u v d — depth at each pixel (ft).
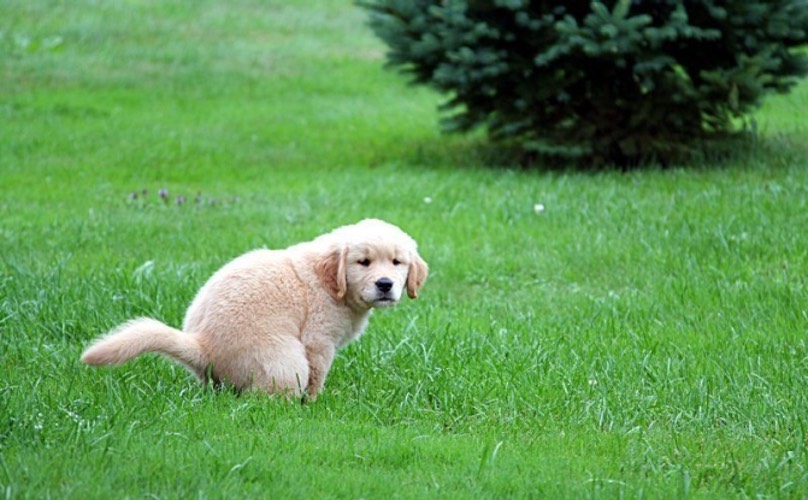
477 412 26.05
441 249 42.75
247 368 25.40
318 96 81.35
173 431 23.16
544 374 28.30
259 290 25.73
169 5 107.34
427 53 56.13
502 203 49.08
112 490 19.86
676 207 46.96
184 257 40.86
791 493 21.22
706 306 35.09
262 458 21.61
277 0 114.21
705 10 53.52
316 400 26.35
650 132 57.67
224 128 70.03
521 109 57.36
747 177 52.90
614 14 51.34
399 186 54.08
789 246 40.52
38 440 22.06
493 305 36.29
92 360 24.22
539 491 20.92
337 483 20.80
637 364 29.07
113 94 78.38
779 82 55.31
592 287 38.70
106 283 34.91
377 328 32.19
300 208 50.11
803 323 32.78
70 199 52.06
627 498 20.49
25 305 32.24
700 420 25.26
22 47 89.30
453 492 20.70
